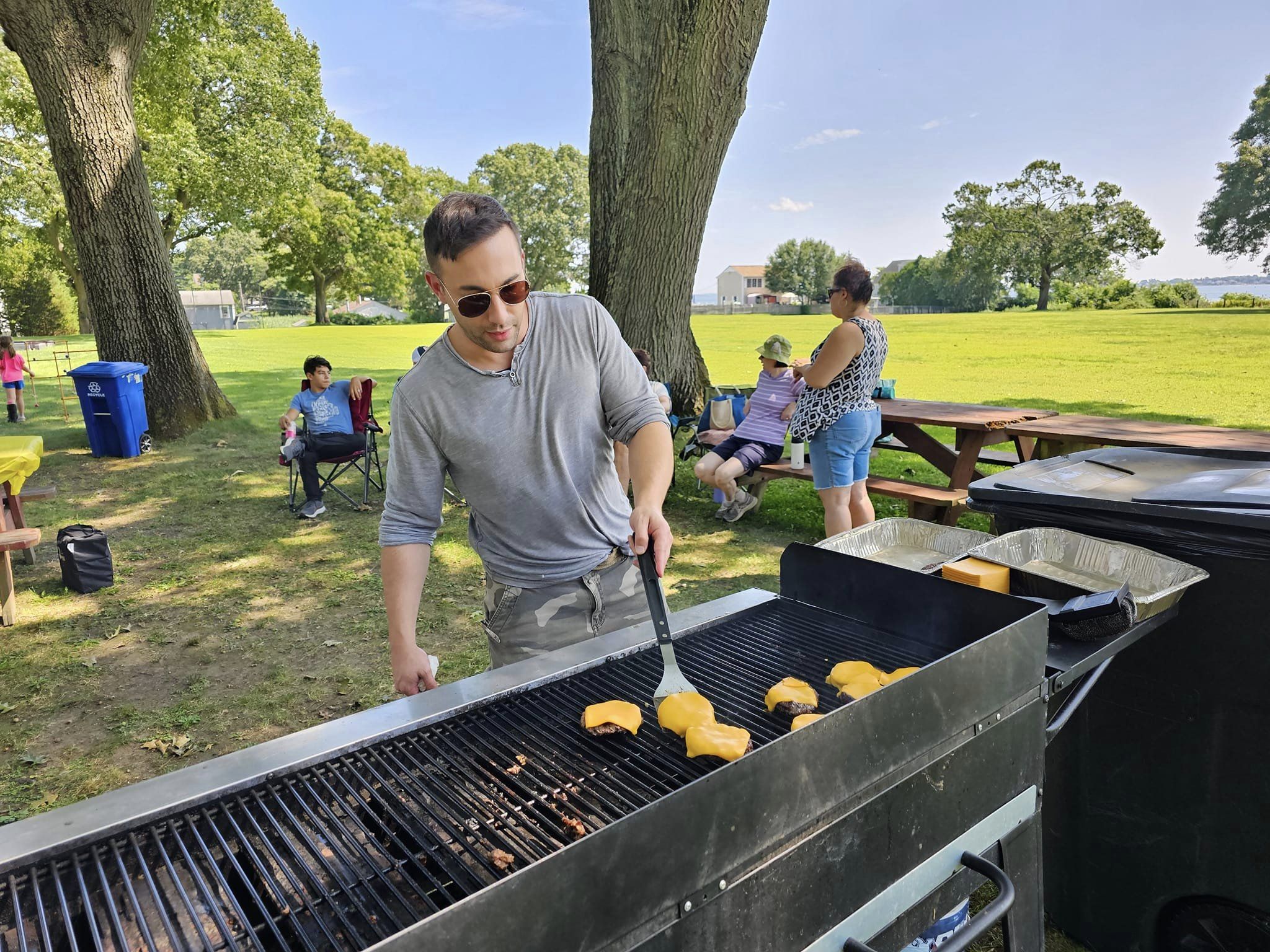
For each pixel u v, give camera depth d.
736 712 1.48
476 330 1.60
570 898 0.89
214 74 23.77
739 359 20.84
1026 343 21.67
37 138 24.05
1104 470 2.31
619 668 1.67
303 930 0.98
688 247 7.29
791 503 6.45
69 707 3.42
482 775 1.30
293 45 26.58
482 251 1.50
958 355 19.03
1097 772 1.98
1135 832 1.94
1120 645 1.68
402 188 50.00
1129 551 1.85
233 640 4.08
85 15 8.52
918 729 1.31
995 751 1.49
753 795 1.08
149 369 9.22
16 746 3.10
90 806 1.16
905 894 1.36
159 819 1.15
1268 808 1.72
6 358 11.58
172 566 5.25
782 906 1.15
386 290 50.81
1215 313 30.55
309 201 38.78
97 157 8.95
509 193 69.50
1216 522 1.70
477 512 1.93
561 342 1.78
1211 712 1.77
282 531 6.03
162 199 26.42
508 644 2.00
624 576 2.00
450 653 3.89
